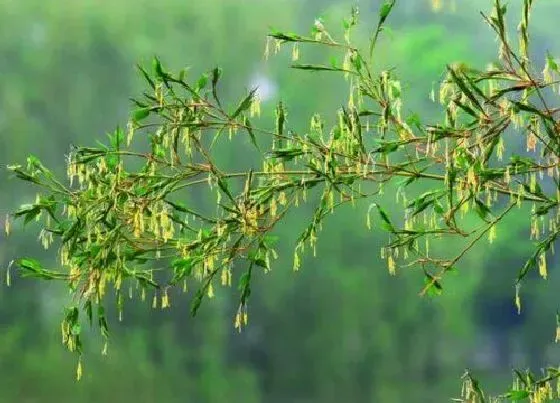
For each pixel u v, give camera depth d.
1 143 25.28
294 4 24.50
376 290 23.98
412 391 23.92
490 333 24.30
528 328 24.14
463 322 23.95
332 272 23.94
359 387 24.19
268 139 20.83
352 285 23.86
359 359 24.31
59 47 25.52
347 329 24.19
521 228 22.86
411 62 21.83
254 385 24.28
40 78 25.47
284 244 23.69
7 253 21.09
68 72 25.66
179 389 23.27
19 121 25.27
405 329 24.03
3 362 22.52
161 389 23.00
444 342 24.12
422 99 18.91
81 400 22.05
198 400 23.42
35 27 25.84
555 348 24.03
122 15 25.41
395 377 23.97
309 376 24.36
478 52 22.05
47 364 22.59
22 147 25.20
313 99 20.02
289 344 24.39
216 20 24.72
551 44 20.53
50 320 22.58
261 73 21.59
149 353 23.06
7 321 22.55
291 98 19.12
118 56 25.48
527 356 24.09
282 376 24.48
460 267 22.89
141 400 22.97
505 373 24.11
